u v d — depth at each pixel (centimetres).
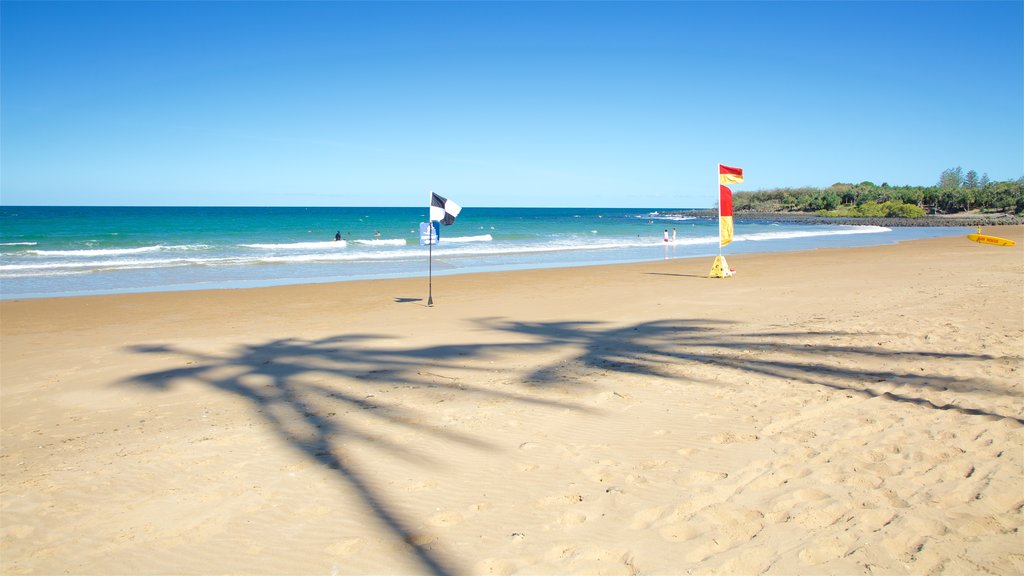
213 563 315
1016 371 627
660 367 720
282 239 4428
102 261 2619
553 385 654
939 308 1059
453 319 1166
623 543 321
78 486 414
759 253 3123
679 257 2959
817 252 3128
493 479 412
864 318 991
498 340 934
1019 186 10925
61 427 550
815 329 916
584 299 1427
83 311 1313
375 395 630
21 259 2706
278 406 597
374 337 977
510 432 505
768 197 16038
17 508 382
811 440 462
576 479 408
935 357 704
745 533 327
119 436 518
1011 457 412
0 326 1132
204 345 923
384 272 2291
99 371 768
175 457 462
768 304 1241
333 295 1576
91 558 323
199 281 1984
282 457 458
